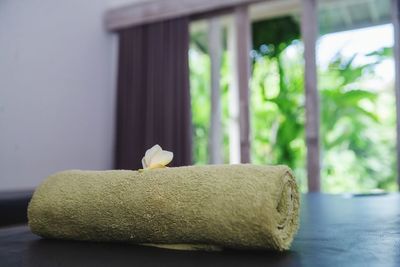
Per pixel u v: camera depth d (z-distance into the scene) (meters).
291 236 0.44
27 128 2.40
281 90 3.24
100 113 2.96
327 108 2.95
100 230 0.47
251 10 2.77
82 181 0.50
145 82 2.87
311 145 2.39
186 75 2.71
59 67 2.64
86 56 2.87
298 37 3.12
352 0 2.49
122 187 0.46
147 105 2.82
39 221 0.51
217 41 2.79
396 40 2.24
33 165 2.42
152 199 0.44
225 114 2.76
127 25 2.96
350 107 2.97
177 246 0.44
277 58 3.28
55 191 0.51
